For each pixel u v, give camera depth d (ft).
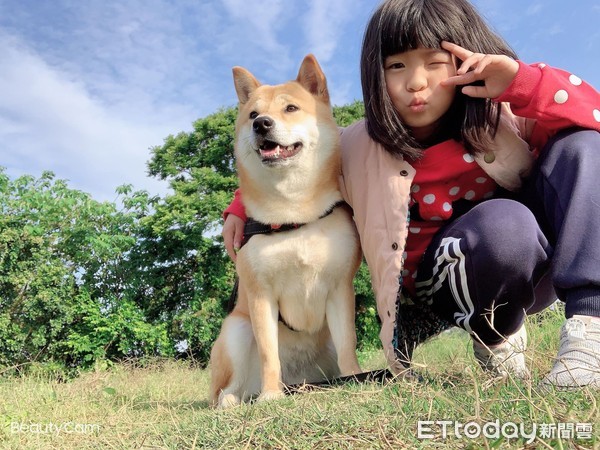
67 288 14.01
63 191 15.44
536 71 2.30
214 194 17.63
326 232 3.27
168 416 2.89
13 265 13.67
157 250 16.80
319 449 1.54
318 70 3.67
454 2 2.51
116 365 10.94
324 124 3.45
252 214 3.37
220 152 19.74
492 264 2.25
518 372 2.19
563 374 1.85
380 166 2.73
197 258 16.90
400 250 2.54
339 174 3.39
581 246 2.04
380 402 1.85
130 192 16.97
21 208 14.35
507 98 2.33
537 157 2.64
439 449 1.39
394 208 2.59
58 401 4.49
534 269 2.33
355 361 3.28
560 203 2.21
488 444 1.30
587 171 2.15
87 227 14.96
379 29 2.51
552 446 1.28
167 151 20.52
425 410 1.68
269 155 3.20
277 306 3.44
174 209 16.98
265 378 3.21
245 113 3.59
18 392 5.10
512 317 2.38
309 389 2.63
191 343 16.03
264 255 3.26
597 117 2.28
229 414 2.18
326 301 3.43
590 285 2.00
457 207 2.76
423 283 2.71
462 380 2.04
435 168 2.65
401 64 2.52
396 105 2.58
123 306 14.65
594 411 1.45
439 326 3.13
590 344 1.91
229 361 3.53
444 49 2.46
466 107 2.51
